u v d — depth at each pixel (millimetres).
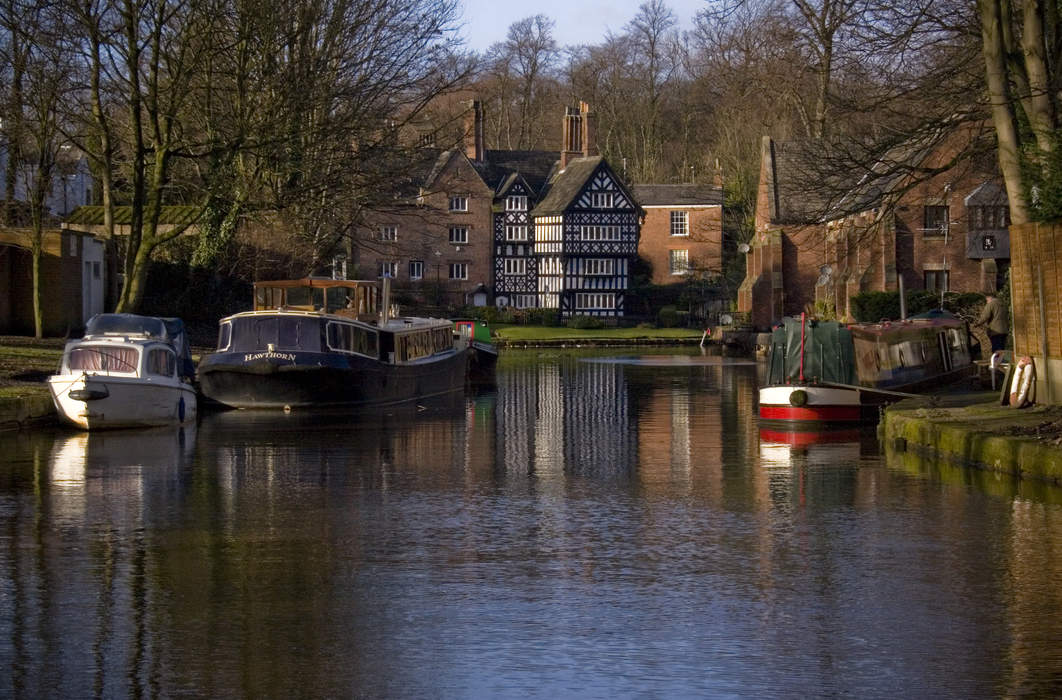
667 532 16656
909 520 17359
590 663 10758
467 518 17828
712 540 16094
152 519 17625
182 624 11930
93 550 15375
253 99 45688
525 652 11078
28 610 12453
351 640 11430
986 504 18547
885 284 67625
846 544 15758
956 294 65000
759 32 71375
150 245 41875
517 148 156125
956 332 40344
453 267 112000
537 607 12594
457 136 52688
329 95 44875
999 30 26469
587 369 61500
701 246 118250
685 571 14219
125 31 41250
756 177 101812
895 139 29484
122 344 31172
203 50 42188
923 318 42188
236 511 18375
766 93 81500
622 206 114500
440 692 10023
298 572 14164
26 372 35406
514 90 155875
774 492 20234
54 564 14555
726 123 107125
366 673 10477
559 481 21812
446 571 14219
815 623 12000
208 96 45625
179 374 33250
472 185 112562
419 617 12227
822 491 20203
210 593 13156
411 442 28594
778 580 13766
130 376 30672
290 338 37625
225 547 15602
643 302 114562
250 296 59656
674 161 145750
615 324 108000
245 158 50875
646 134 145500
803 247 78188
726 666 10672
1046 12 28609
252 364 36812
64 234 49875
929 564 14531
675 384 50406
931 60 31938
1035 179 26438
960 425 24016
